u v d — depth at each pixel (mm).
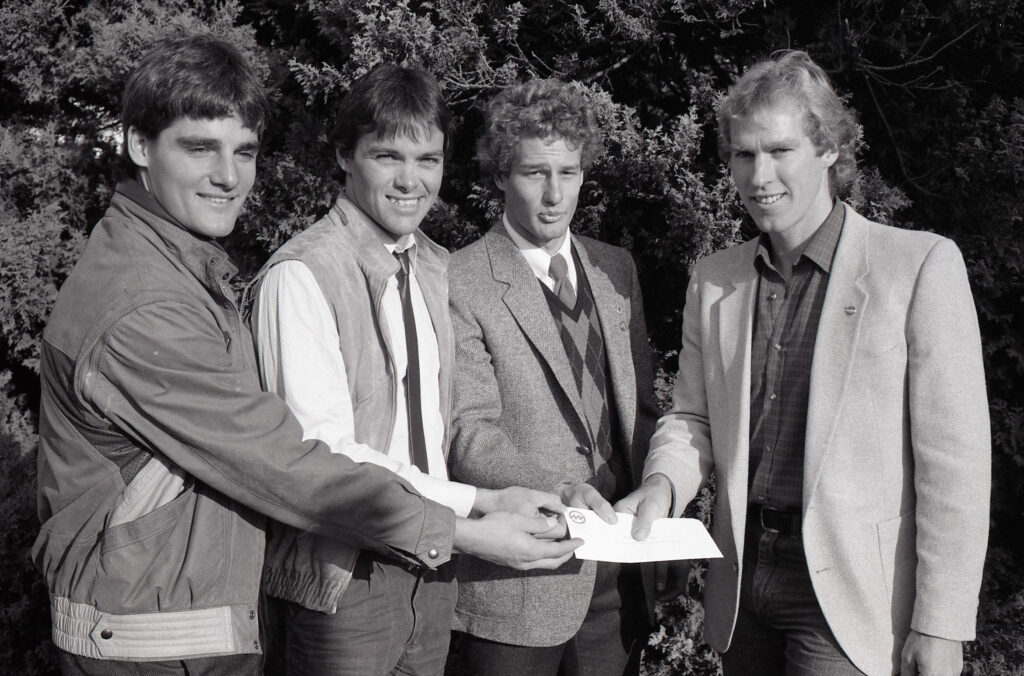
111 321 1390
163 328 1405
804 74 1809
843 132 1847
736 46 3289
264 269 1763
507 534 1758
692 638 3230
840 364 1757
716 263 2094
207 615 1464
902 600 1749
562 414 2090
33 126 4273
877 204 2898
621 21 3027
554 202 2090
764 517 1882
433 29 3061
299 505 1523
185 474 1483
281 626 1784
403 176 1822
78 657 1440
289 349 1679
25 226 3832
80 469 1448
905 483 1752
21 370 4199
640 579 2203
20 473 3824
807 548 1751
